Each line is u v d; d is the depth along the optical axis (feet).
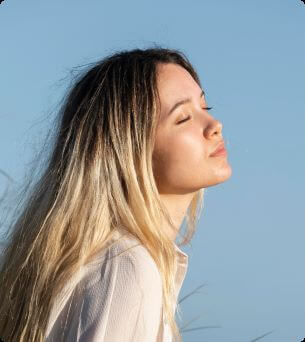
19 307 11.59
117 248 10.77
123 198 11.43
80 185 11.62
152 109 11.75
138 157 11.63
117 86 12.00
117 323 10.20
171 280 11.19
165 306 11.00
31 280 11.44
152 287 10.46
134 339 10.25
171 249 11.35
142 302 10.32
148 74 11.97
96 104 12.06
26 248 11.85
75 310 10.55
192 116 11.91
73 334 10.35
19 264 11.80
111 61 12.44
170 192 11.89
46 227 11.57
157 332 10.68
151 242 11.24
